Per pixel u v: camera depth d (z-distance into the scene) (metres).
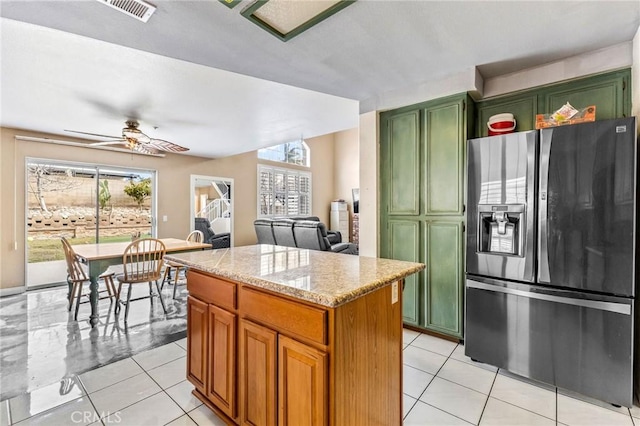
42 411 1.78
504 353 2.13
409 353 2.50
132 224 5.64
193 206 6.43
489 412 1.77
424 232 2.86
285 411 1.29
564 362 1.89
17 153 4.37
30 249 4.59
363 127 3.22
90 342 2.73
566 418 1.71
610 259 1.75
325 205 10.15
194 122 4.05
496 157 2.15
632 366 1.70
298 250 2.35
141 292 4.38
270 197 8.27
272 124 4.18
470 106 2.68
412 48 2.14
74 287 3.41
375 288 1.30
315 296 1.14
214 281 1.68
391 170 3.09
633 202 1.69
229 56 2.18
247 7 1.58
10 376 2.17
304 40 1.99
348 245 5.22
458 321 2.65
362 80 2.71
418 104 2.87
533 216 1.99
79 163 4.94
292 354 1.26
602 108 2.25
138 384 2.07
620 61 2.14
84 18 1.65
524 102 2.58
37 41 2.09
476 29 1.92
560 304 1.90
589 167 1.80
